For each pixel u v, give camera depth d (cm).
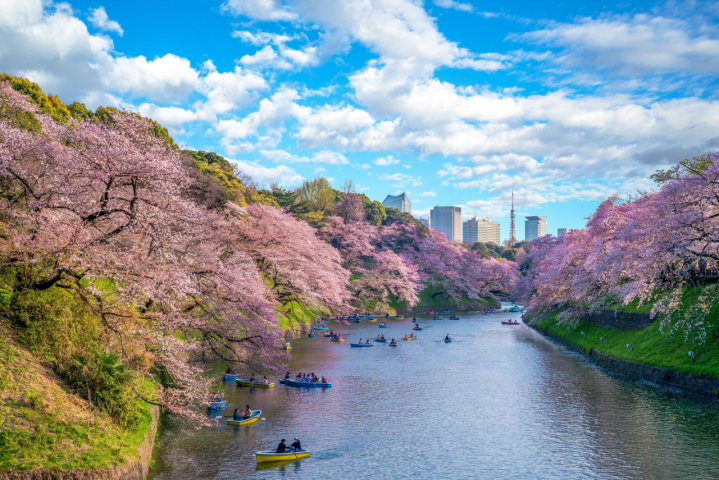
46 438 1616
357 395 3703
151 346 2281
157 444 2539
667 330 4009
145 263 2109
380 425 2977
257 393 3744
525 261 14575
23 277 2027
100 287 2669
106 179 2100
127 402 2092
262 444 2619
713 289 3722
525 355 5475
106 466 1648
